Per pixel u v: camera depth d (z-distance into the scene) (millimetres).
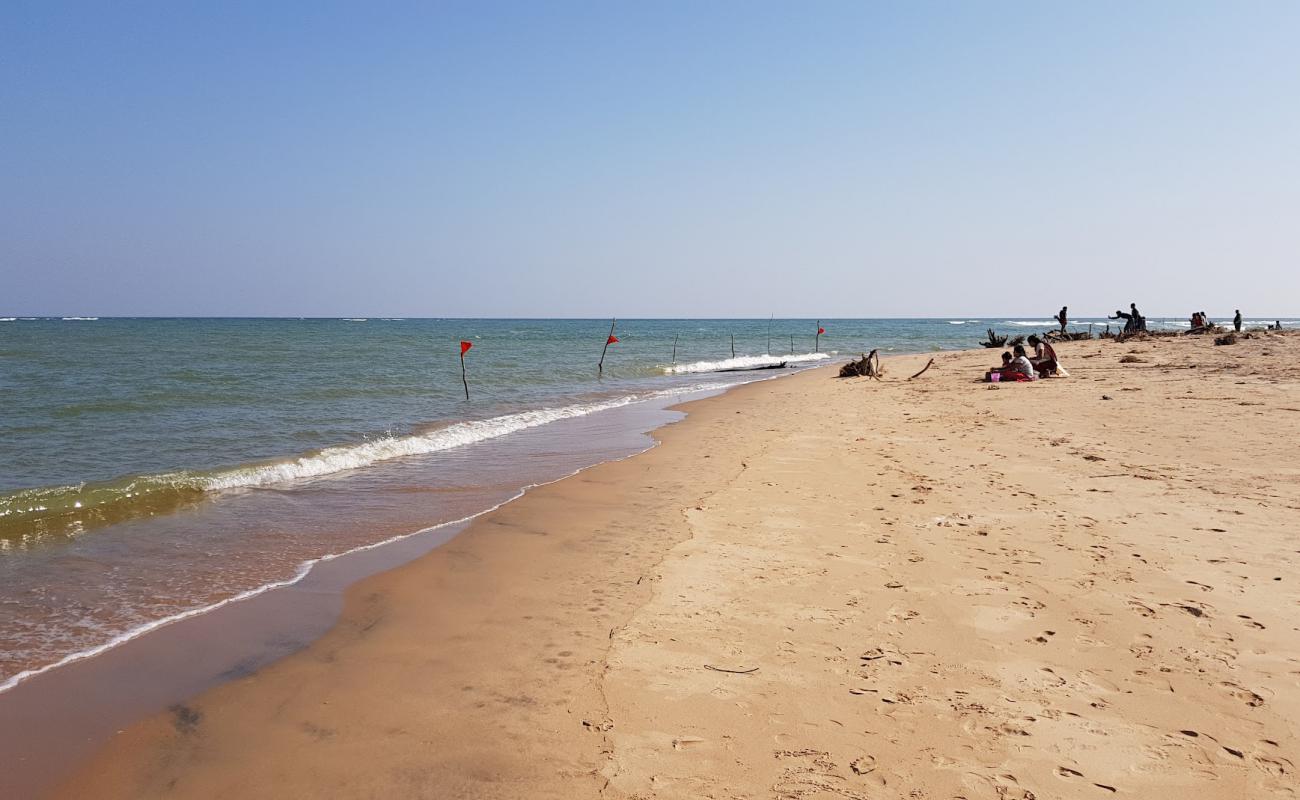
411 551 7031
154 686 4363
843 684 4152
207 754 3633
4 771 3496
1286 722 3654
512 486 10055
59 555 6887
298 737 3770
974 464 9914
